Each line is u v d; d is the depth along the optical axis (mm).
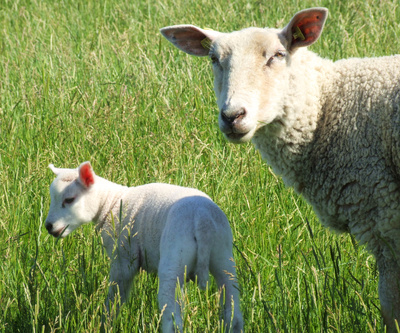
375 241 5484
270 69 5531
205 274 5500
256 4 13430
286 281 6242
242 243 6770
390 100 5305
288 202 7684
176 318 5238
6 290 6180
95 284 5785
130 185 7688
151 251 6168
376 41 10820
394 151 5219
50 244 6938
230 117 5340
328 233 7059
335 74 5766
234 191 7699
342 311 5574
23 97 10180
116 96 9969
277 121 5668
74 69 10945
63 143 8805
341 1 13281
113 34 12586
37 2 16406
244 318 5645
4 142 9062
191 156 8062
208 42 6203
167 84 10227
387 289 5441
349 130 5465
